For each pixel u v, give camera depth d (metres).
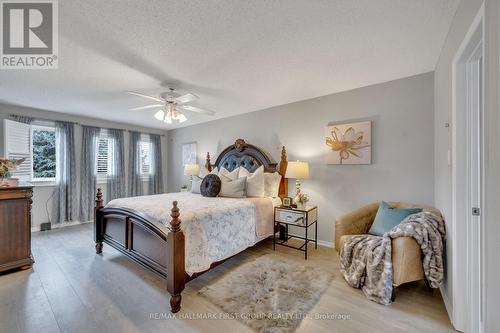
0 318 1.72
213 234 2.28
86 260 2.78
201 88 3.01
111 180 4.96
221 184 3.52
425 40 1.93
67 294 2.04
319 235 3.39
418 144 2.63
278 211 3.16
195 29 1.73
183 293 2.06
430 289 2.05
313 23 1.68
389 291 1.87
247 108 4.04
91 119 4.74
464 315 1.57
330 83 2.88
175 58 2.19
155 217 2.20
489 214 0.95
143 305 1.88
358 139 3.01
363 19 1.65
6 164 2.65
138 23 1.65
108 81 2.74
